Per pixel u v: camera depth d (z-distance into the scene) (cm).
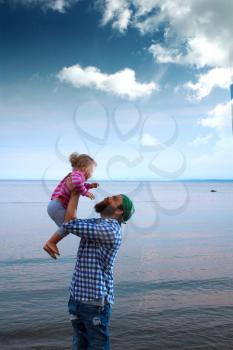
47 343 459
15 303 632
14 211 2947
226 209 3406
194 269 948
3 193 7312
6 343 459
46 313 575
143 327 513
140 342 461
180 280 818
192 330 500
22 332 492
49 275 869
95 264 274
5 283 785
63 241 1393
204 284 782
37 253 1166
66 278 838
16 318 549
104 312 275
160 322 533
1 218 2372
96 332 272
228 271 914
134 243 1433
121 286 764
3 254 1149
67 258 1083
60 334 488
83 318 274
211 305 623
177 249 1284
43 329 503
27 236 1555
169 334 486
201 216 2681
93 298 269
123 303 637
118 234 281
